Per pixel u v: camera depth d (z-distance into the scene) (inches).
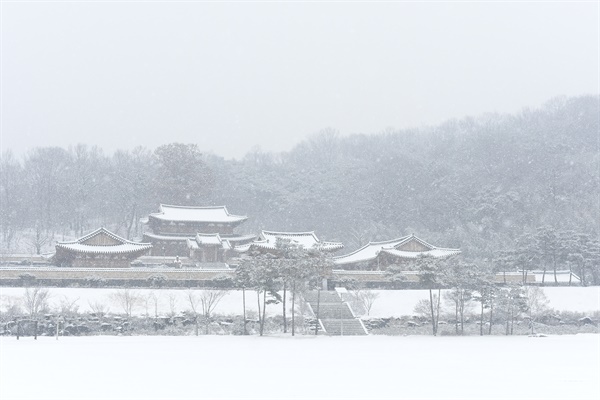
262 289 2888.8
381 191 6717.5
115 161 7253.9
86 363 1596.9
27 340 2519.7
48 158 6683.1
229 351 1963.6
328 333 2955.2
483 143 7278.5
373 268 4160.9
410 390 1158.3
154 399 1071.6
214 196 6870.1
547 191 6200.8
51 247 5546.3
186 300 3250.5
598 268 4168.3
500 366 1546.5
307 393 1127.6
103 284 3518.7
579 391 1147.3
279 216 6815.9
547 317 3282.5
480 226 5856.3
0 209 5816.9
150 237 5108.3
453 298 3056.1
